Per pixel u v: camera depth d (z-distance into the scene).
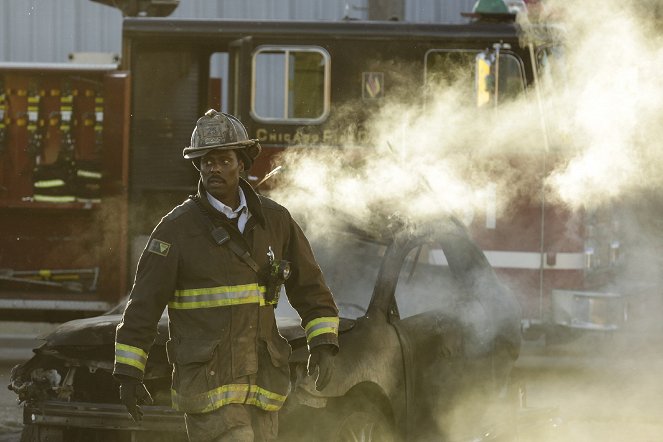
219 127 7.02
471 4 29.22
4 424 12.05
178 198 18.25
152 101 18.16
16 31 29.06
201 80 18.52
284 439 8.24
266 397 6.99
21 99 17.70
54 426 8.61
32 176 17.69
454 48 17.33
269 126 17.62
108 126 17.56
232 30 17.70
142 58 18.12
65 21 29.08
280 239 7.19
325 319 7.30
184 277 6.90
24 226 17.75
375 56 17.52
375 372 8.62
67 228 17.75
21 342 18.62
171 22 17.84
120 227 17.67
